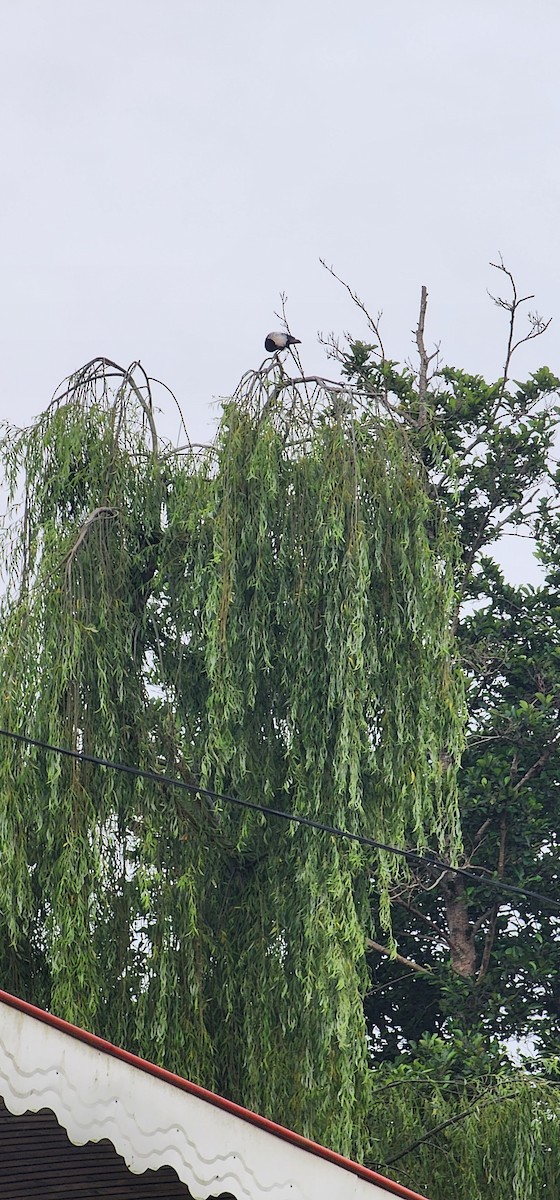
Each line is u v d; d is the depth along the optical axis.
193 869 29.03
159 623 30.31
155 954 28.48
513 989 48.88
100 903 28.42
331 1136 28.03
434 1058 43.75
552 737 50.47
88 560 29.86
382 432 31.52
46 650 28.75
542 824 48.88
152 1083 16.97
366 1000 51.00
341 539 29.67
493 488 53.12
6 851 27.58
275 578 30.06
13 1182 22.05
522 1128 31.61
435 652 30.84
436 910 52.59
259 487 30.00
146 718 29.64
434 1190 31.91
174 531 30.39
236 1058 28.94
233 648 29.50
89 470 30.70
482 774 49.41
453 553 31.64
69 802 28.20
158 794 29.33
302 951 28.66
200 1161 17.12
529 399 53.84
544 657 51.03
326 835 29.16
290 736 29.52
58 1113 16.27
